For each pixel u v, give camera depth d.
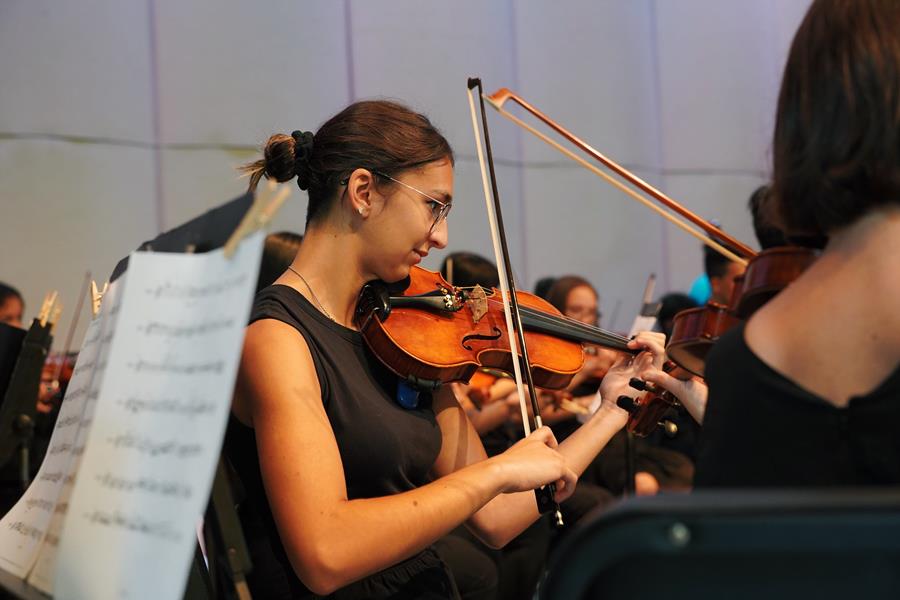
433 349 2.28
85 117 5.89
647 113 7.28
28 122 5.79
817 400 1.12
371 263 2.15
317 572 1.74
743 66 7.55
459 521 1.85
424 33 6.64
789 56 1.25
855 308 1.14
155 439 1.21
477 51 6.76
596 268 7.05
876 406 1.08
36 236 5.77
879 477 1.08
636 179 2.86
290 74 6.32
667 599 0.81
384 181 2.10
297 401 1.86
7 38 5.75
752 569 0.80
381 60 6.55
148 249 1.54
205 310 1.21
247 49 6.23
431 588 2.17
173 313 1.26
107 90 5.94
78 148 5.87
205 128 6.13
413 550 1.81
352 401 2.04
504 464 1.94
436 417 2.38
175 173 6.06
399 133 2.12
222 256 1.23
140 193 5.99
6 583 1.44
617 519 0.78
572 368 2.57
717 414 1.24
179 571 1.12
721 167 7.50
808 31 1.22
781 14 7.61
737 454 1.18
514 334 2.46
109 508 1.23
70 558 1.26
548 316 2.61
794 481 1.12
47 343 3.25
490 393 4.39
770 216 1.37
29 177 5.75
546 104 7.03
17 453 4.19
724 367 1.25
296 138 2.16
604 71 7.16
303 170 2.16
